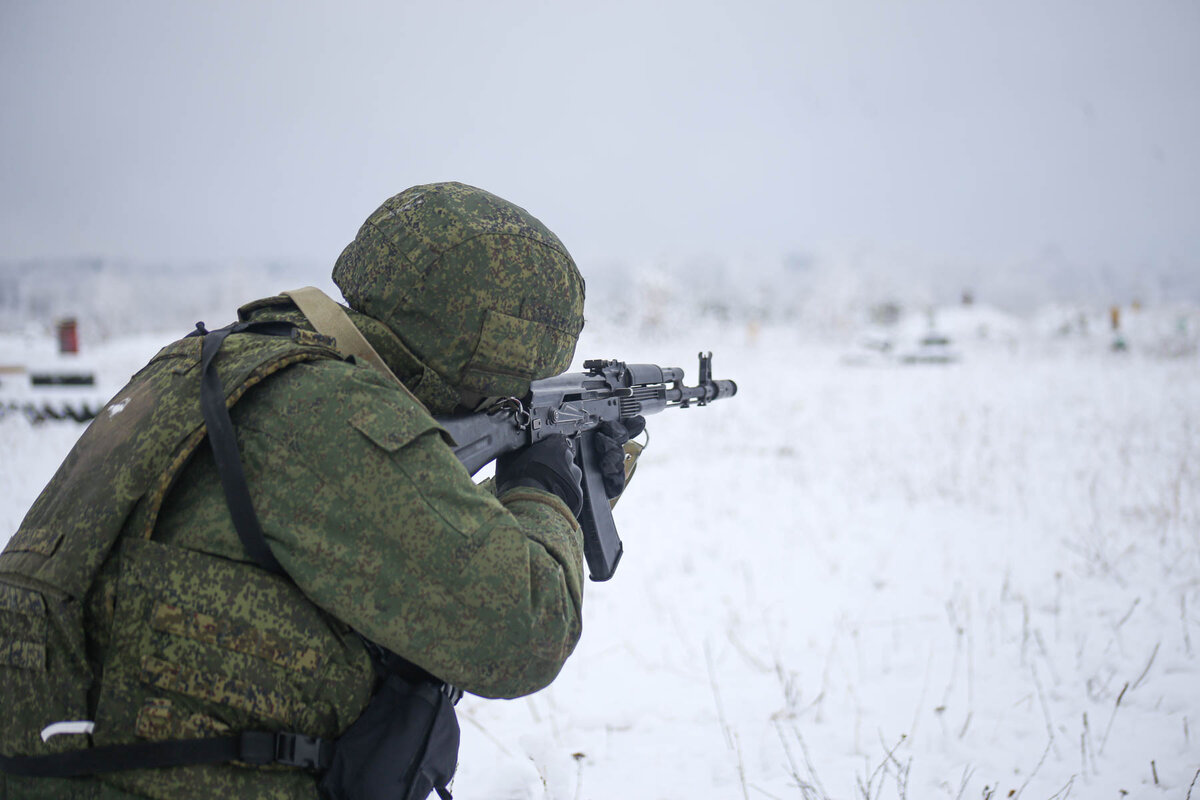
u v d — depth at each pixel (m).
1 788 1.05
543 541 1.23
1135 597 4.14
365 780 1.07
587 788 2.60
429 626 1.06
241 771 1.04
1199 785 2.46
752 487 7.56
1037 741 2.79
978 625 3.91
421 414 1.13
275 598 1.04
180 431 1.08
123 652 1.01
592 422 1.97
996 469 7.71
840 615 4.16
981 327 37.97
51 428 10.55
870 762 2.70
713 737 2.93
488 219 1.32
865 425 11.40
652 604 4.45
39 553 1.06
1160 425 10.09
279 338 1.20
